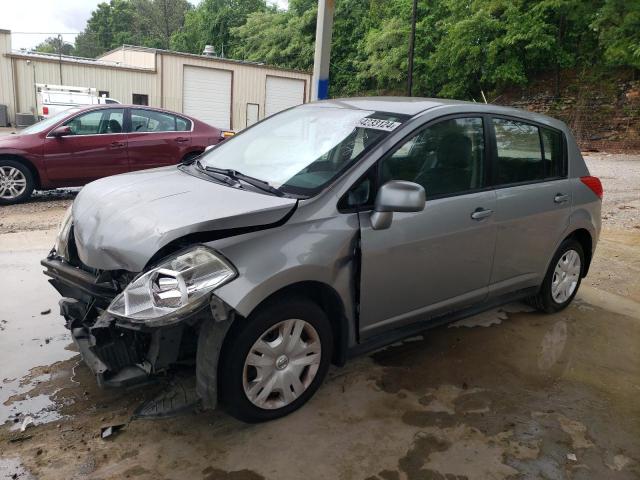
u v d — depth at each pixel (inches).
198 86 1204.5
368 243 117.6
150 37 2780.5
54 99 782.5
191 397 106.2
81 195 134.4
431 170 132.7
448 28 1144.2
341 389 129.0
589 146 923.4
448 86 1198.3
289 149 136.3
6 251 220.7
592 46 1016.9
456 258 137.3
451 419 119.1
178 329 102.2
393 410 121.3
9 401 118.3
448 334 162.7
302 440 109.4
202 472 99.5
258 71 1259.8
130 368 104.6
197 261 99.2
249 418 109.7
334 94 1610.5
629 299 198.7
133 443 106.7
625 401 130.1
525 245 157.1
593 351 155.7
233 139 159.8
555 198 163.8
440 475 101.6
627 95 940.6
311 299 118.7
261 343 107.4
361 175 119.6
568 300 183.8
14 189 319.0
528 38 995.3
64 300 123.0
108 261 106.3
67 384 126.0
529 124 159.9
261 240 105.0
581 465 106.3
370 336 126.2
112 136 340.2
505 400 127.8
